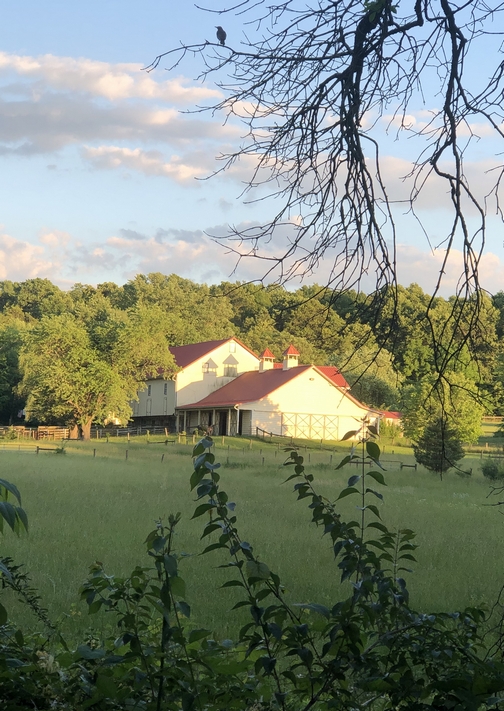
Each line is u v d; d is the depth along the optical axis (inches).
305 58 138.2
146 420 3085.6
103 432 2842.0
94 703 120.3
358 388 2488.9
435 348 134.9
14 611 323.6
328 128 140.8
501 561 537.6
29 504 785.6
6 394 3218.5
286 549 549.0
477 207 131.2
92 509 766.5
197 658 116.3
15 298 5757.9
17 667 128.0
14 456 1642.5
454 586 440.1
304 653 114.3
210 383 2928.2
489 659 118.8
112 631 287.3
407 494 1056.2
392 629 123.9
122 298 4670.3
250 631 307.4
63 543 546.9
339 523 124.9
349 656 115.8
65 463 1467.8
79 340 2541.8
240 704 118.0
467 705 109.3
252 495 944.9
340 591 414.6
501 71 134.1
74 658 129.8
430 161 135.9
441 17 133.5
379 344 137.8
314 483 1106.7
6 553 478.9
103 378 2501.2
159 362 2696.9
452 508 894.4
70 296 5374.0
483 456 1910.7
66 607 337.1
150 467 1443.2
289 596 389.4
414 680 116.6
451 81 133.7
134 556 499.8
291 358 2810.0
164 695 119.1
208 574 444.8
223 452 1948.8
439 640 119.5
